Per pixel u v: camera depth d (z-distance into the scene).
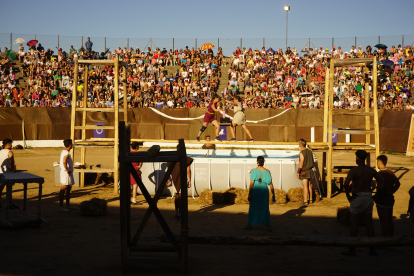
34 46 36.09
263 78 35.41
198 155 13.38
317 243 5.96
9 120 28.22
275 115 29.97
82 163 15.16
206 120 14.19
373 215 10.48
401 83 33.56
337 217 9.57
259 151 14.01
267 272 5.96
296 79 35.78
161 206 11.20
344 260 6.64
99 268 6.05
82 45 37.72
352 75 34.72
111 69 36.66
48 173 17.31
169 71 37.50
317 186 12.92
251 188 8.49
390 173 7.33
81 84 33.41
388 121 28.62
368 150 13.33
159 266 6.10
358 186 6.93
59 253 6.78
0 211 9.48
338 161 23.52
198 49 39.97
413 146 26.69
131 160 5.85
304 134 29.66
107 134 29.98
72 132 13.23
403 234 8.37
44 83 33.41
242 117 14.05
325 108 14.52
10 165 10.61
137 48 39.12
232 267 6.20
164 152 6.01
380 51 36.31
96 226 8.80
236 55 39.22
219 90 35.97
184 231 5.82
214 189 12.62
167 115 30.41
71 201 11.71
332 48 38.78
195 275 5.79
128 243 6.24
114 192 13.02
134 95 32.72
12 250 6.90
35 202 11.45
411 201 7.94
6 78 33.25
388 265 6.36
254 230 8.60
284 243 5.96
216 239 5.99
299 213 10.51
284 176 12.61
